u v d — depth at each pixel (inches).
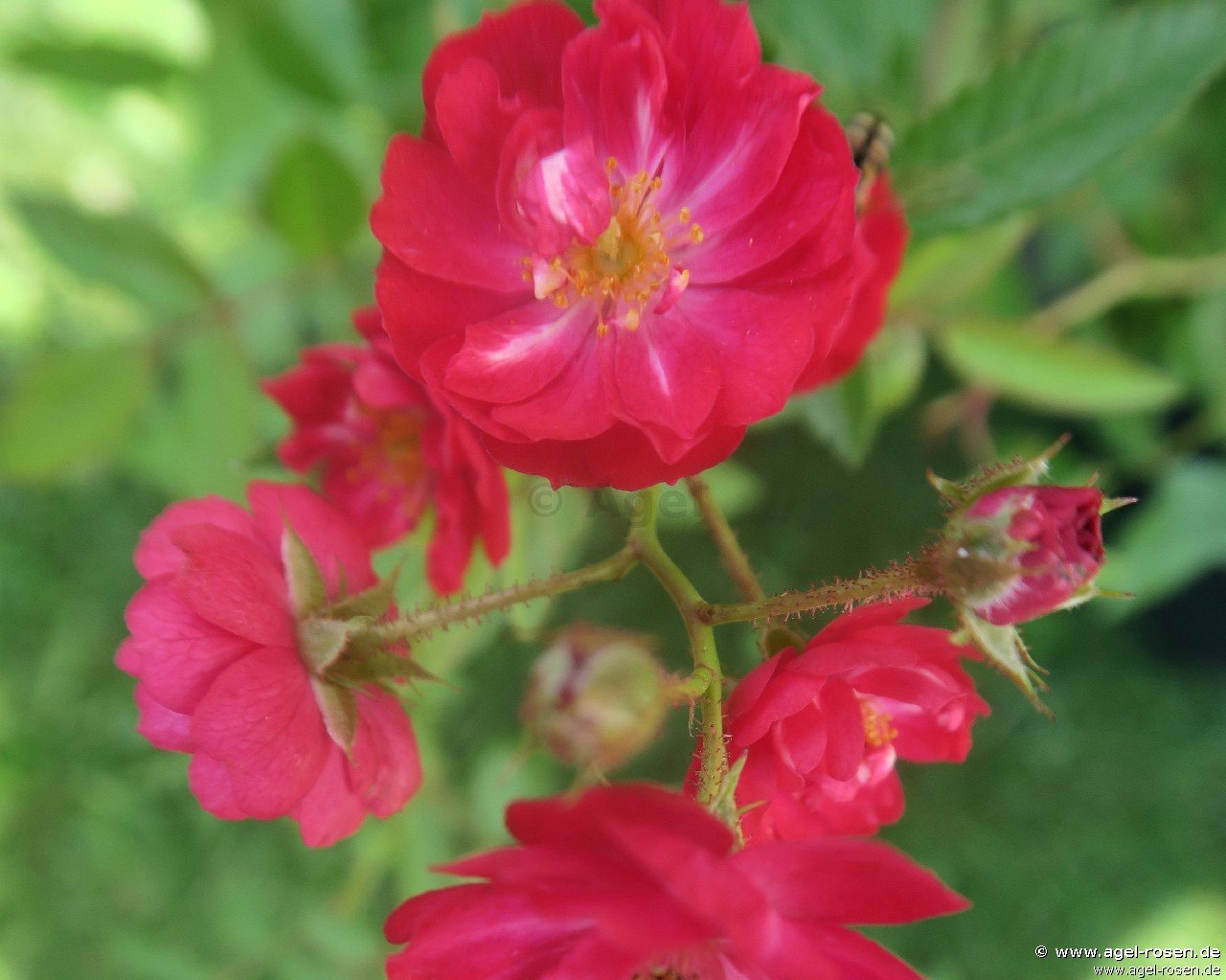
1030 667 6.5
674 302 7.1
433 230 6.9
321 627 6.9
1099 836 13.5
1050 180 7.9
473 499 7.3
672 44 6.9
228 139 9.2
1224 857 13.6
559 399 7.1
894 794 7.3
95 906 13.7
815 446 13.6
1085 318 11.4
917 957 13.3
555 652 6.3
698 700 6.8
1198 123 10.5
